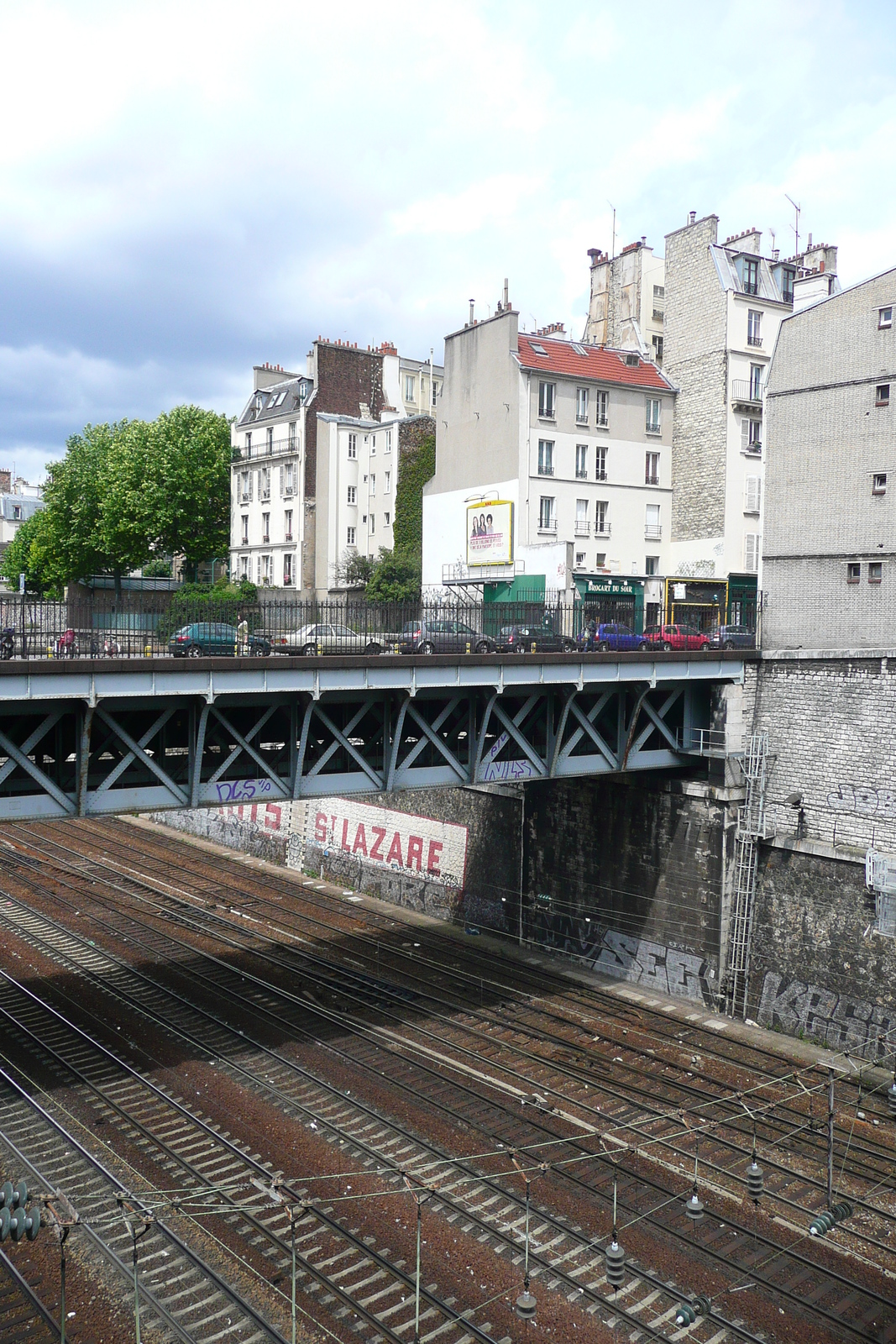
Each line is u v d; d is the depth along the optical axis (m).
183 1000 27.34
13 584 85.31
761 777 29.75
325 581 66.19
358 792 24.06
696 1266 16.78
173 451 68.19
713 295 48.88
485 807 36.41
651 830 31.27
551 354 48.00
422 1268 16.23
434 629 26.72
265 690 21.34
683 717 31.11
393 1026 26.47
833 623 31.84
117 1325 14.80
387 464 65.38
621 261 61.53
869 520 30.92
